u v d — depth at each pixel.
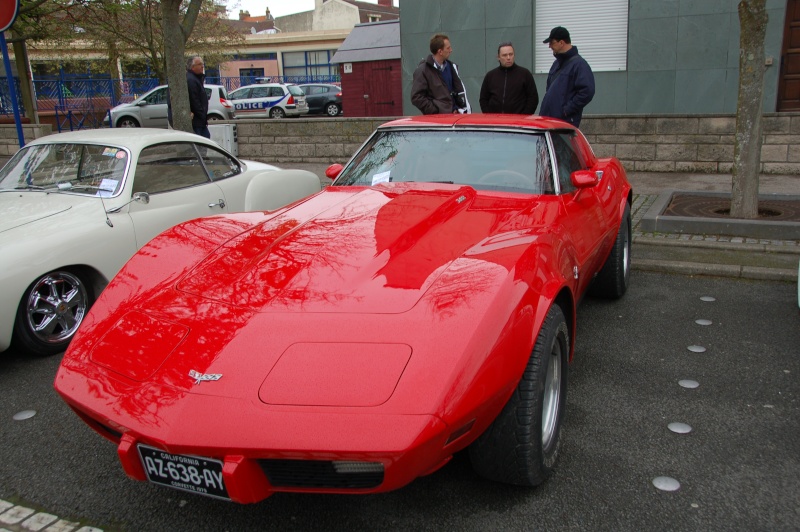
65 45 27.12
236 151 12.63
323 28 62.38
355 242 2.89
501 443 2.51
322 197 3.76
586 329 4.53
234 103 29.05
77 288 4.45
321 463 2.10
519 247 2.83
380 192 3.65
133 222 4.81
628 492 2.71
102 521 2.64
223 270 2.81
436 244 2.91
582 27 13.55
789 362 3.92
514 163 3.89
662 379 3.74
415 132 4.23
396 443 1.98
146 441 2.17
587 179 3.74
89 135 5.36
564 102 7.00
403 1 14.66
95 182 4.99
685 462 2.92
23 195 4.98
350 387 2.12
